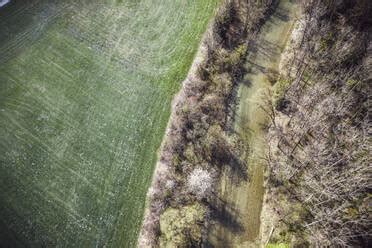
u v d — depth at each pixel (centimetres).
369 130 4712
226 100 5531
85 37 6372
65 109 5688
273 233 4484
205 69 5850
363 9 5722
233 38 6112
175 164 5091
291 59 5834
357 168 4334
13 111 5672
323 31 5762
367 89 5100
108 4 6744
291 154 4991
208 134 5259
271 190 4794
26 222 4856
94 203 4975
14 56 6169
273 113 5388
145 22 6525
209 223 4612
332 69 5494
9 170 5222
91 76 5975
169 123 5503
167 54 6166
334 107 5025
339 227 4184
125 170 5194
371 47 5300
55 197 5025
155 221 4759
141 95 5784
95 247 4694
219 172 4962
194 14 6575
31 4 6706
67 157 5312
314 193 4531
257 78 5722
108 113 5647
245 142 5172
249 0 6397
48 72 6016
